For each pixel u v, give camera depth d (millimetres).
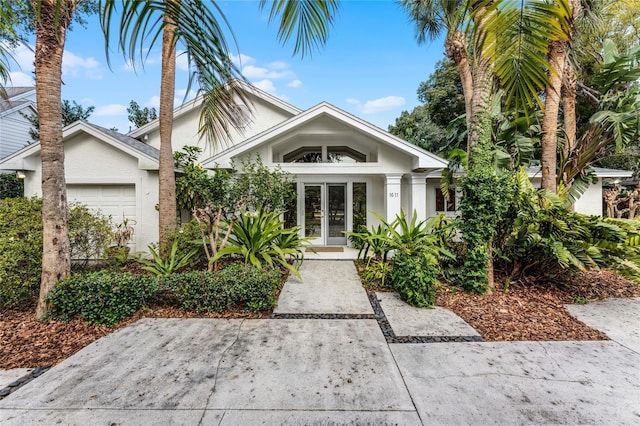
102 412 2471
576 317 4512
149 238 8883
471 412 2475
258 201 7805
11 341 3754
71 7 4430
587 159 7684
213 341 3744
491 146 5492
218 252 5758
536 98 2793
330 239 10898
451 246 6312
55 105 4426
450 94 18141
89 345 3652
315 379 2938
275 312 4723
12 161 8609
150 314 4594
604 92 7785
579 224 5062
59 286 4281
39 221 5109
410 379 2938
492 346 3625
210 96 4012
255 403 2586
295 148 10219
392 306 4996
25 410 2488
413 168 8477
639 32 14016
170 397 2658
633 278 4664
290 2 2803
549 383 2861
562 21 2307
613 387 2793
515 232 5480
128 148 8609
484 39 2627
